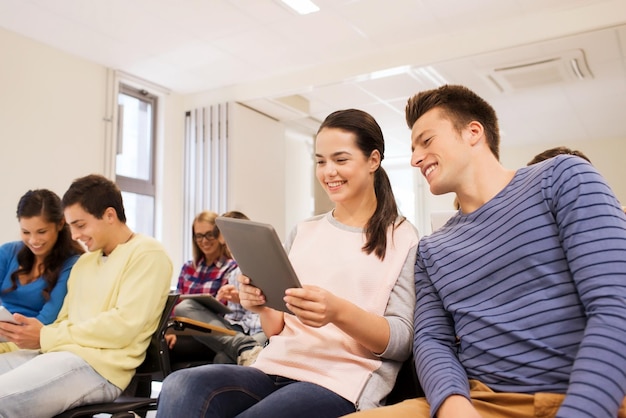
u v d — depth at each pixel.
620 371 0.76
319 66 4.60
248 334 2.61
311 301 1.01
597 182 0.94
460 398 0.91
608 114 5.77
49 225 1.93
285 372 1.16
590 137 6.69
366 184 1.33
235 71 4.70
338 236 1.32
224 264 3.08
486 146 1.14
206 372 1.08
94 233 1.75
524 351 0.93
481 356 0.99
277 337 1.26
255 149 5.32
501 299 0.99
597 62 4.29
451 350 1.07
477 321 1.01
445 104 1.15
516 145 7.11
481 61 4.22
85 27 3.75
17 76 3.77
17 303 1.97
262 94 4.90
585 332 0.82
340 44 4.14
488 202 1.09
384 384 1.12
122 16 3.60
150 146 5.05
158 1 3.41
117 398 1.66
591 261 0.86
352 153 1.29
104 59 4.34
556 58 4.18
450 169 1.12
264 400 1.03
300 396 1.03
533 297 0.94
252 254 1.08
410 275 1.23
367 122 1.32
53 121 3.99
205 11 3.56
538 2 3.50
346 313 1.04
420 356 1.07
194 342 2.37
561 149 1.90
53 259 1.94
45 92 3.95
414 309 1.19
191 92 5.29
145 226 4.97
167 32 3.86
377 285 1.21
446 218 1.57
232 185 4.96
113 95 4.50
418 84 4.84
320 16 3.66
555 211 0.96
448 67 4.35
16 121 3.73
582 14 3.57
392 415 0.93
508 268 0.99
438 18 3.72
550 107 5.53
